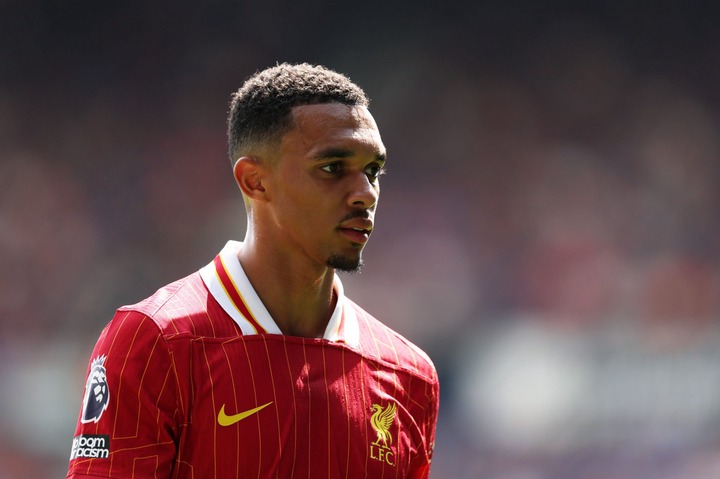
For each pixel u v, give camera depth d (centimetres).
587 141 6469
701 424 3991
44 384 3950
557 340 4350
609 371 4162
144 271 5078
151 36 6319
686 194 6125
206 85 6219
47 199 5300
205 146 5916
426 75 6562
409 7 6769
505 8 6881
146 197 5550
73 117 5981
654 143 6475
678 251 5591
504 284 5216
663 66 6888
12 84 6038
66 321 4597
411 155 6188
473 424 4059
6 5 6184
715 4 7088
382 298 4978
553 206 5841
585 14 6969
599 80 6744
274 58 6438
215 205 5556
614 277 5209
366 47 6625
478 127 6334
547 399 4059
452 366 4519
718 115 6781
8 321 4478
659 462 3816
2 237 4931
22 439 3697
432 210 5778
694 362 4178
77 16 6262
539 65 6750
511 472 3806
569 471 3803
